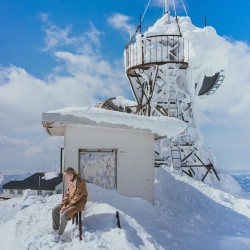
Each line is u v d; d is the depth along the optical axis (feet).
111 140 34.35
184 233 31.22
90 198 32.19
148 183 35.45
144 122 33.83
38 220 29.89
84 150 33.60
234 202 50.06
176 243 27.99
